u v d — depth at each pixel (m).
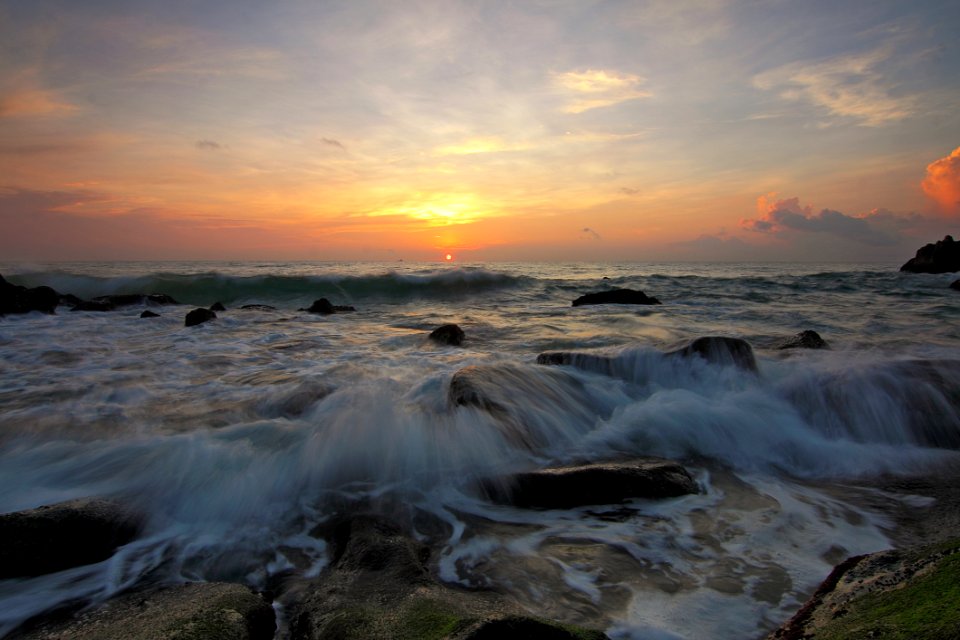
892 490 4.60
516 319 16.11
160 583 3.32
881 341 10.71
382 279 27.41
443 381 7.37
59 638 2.62
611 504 4.31
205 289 26.48
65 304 19.83
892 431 5.77
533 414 5.91
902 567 2.64
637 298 19.98
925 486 4.66
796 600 3.02
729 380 6.96
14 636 2.77
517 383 6.49
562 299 25.61
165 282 26.47
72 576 3.36
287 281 26.72
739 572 3.33
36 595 3.15
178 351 10.44
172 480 4.48
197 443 5.11
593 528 3.96
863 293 24.19
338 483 4.66
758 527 3.93
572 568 3.41
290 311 19.41
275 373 8.35
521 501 4.40
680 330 12.91
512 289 29.28
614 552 3.61
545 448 5.47
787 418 6.09
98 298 18.83
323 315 18.02
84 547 3.55
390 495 4.50
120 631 2.58
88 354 10.09
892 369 6.63
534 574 3.35
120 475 4.55
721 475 4.96
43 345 11.05
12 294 16.05
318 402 6.33
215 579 3.40
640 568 3.40
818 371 6.93
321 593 3.02
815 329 12.92
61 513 3.63
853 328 13.10
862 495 4.51
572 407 6.39
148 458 4.82
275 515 4.20
